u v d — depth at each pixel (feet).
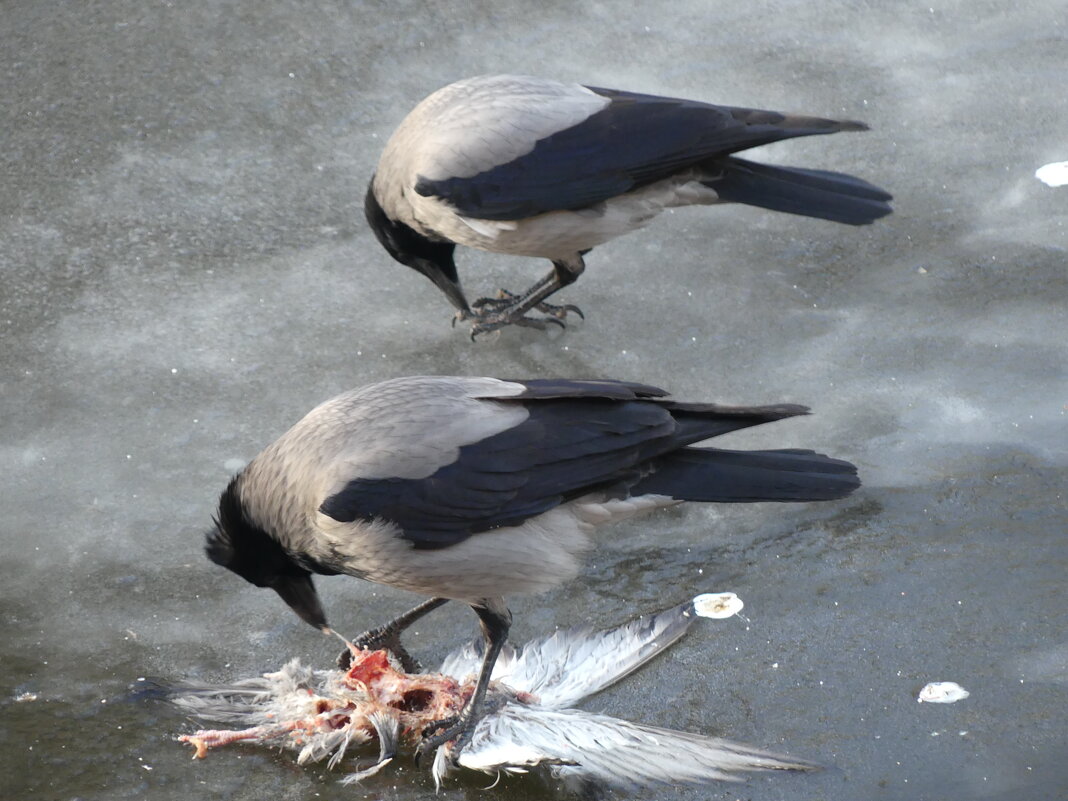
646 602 23.93
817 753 20.57
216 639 23.36
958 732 20.81
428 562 21.09
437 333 31.73
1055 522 24.99
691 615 23.43
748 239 34.68
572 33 43.19
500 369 30.32
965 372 29.22
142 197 35.94
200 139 38.22
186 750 21.13
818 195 31.04
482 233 29.94
